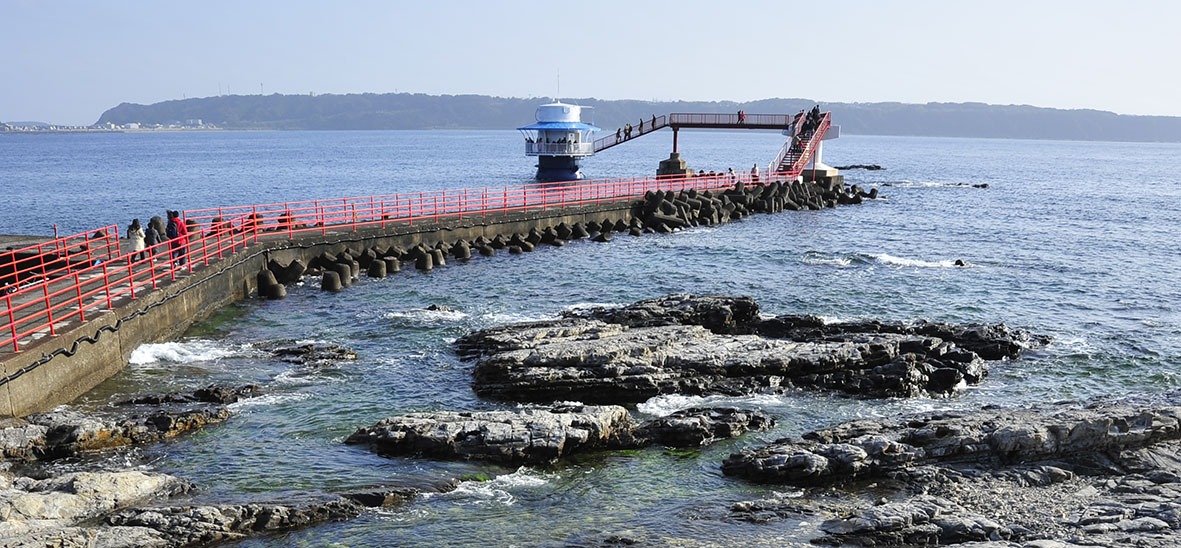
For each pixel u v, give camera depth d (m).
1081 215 70.69
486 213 49.59
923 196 85.62
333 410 21.95
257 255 37.19
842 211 70.00
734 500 17.27
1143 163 195.75
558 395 22.80
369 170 135.25
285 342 28.36
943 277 41.25
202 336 29.38
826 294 37.41
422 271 41.66
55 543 13.66
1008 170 149.12
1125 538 14.65
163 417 20.08
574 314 30.95
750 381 23.56
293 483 17.50
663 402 22.48
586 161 158.75
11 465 17.62
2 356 19.78
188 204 82.00
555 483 17.89
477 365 24.28
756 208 67.06
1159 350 28.86
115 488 15.94
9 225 66.44
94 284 29.19
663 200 58.31
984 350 27.20
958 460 18.23
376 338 29.25
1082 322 33.00
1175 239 56.44
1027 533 15.07
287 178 116.94
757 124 82.44
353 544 15.22
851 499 17.12
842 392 23.70
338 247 41.34
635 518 16.41
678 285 39.22
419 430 19.03
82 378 22.66
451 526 15.95
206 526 15.09
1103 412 19.34
